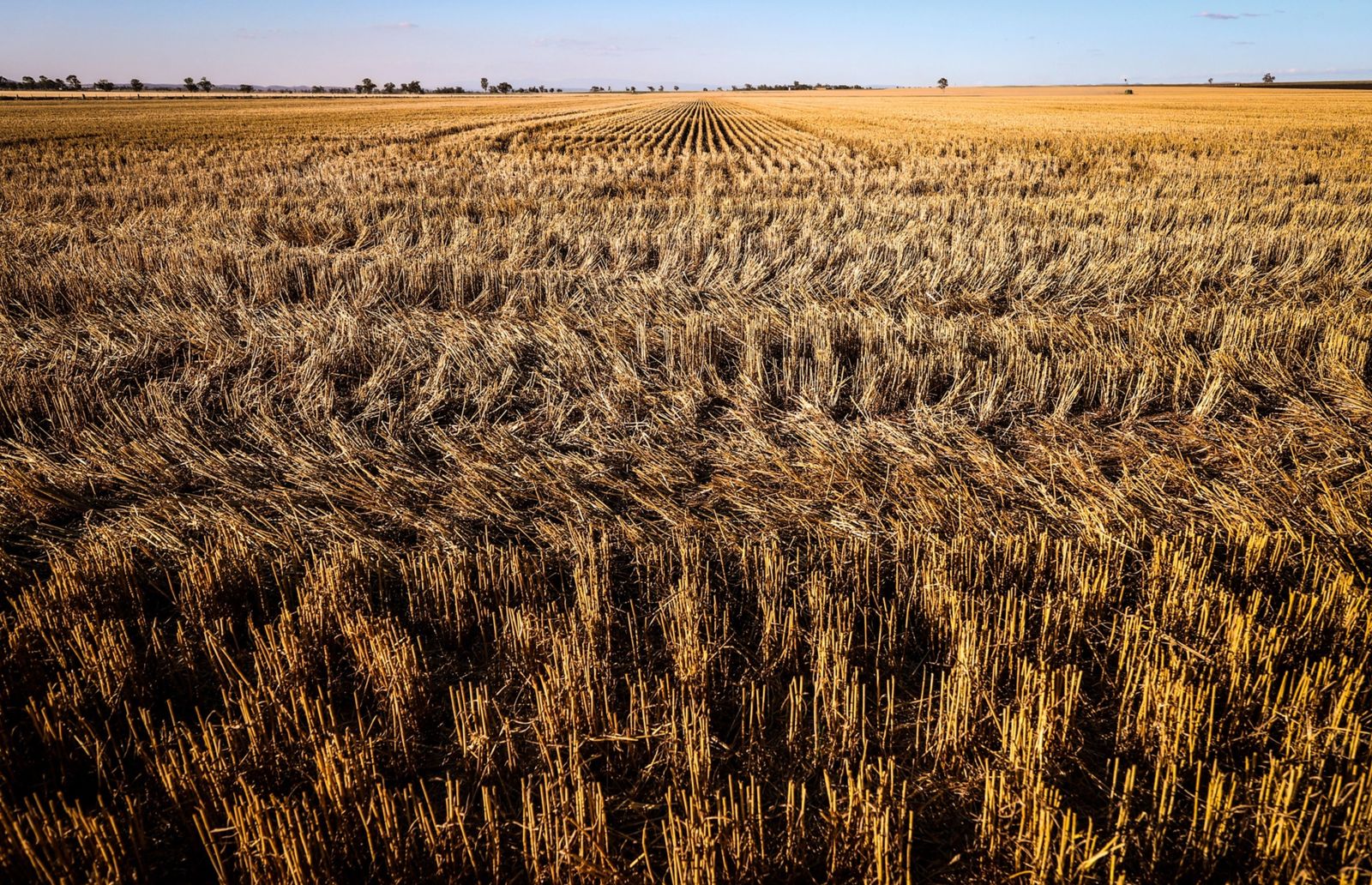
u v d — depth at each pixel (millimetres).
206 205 12969
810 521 3967
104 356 6090
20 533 3943
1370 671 2873
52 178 17422
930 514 3951
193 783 2395
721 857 2266
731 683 2988
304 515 4008
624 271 8727
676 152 24438
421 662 3062
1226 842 2234
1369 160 19594
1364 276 8344
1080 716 2777
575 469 4531
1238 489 4250
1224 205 12461
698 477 4523
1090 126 32500
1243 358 5871
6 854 2148
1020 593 3432
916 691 2963
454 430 5043
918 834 2410
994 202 12625
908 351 6164
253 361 5980
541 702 2648
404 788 2594
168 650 3113
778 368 6102
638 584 3564
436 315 7156
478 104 74562
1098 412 5266
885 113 45156
